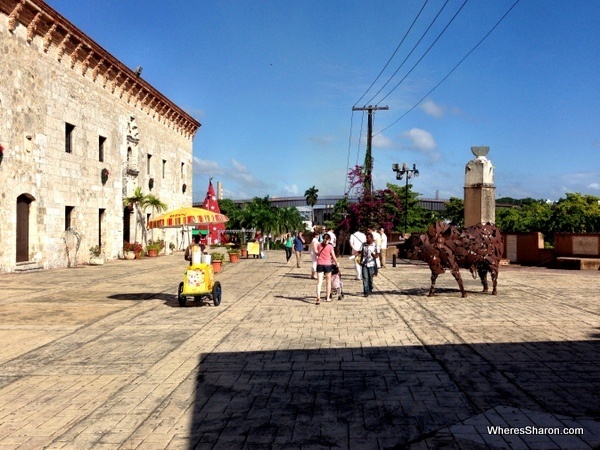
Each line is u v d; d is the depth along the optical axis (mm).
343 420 5363
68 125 27672
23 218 23594
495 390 6219
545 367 7145
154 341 9180
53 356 8203
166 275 22531
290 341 8969
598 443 4723
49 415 5680
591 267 23125
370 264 14703
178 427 5281
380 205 38906
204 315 11781
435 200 96500
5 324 10812
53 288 17297
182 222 13555
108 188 32500
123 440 4988
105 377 7055
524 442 4758
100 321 11109
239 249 37375
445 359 7598
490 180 23281
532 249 26062
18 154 22656
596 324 10141
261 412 5637
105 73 31547
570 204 63312
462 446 4703
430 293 14383
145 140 39812
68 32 25812
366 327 10102
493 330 9633
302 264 29953
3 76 21547
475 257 14312
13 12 21875
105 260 31484
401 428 5133
